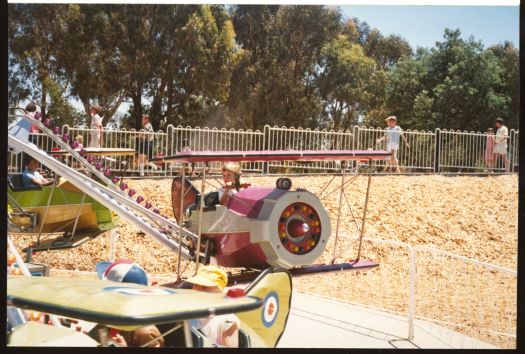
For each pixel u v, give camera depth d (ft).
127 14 83.10
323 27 99.35
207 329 15.16
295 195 21.34
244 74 93.04
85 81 82.99
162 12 84.48
